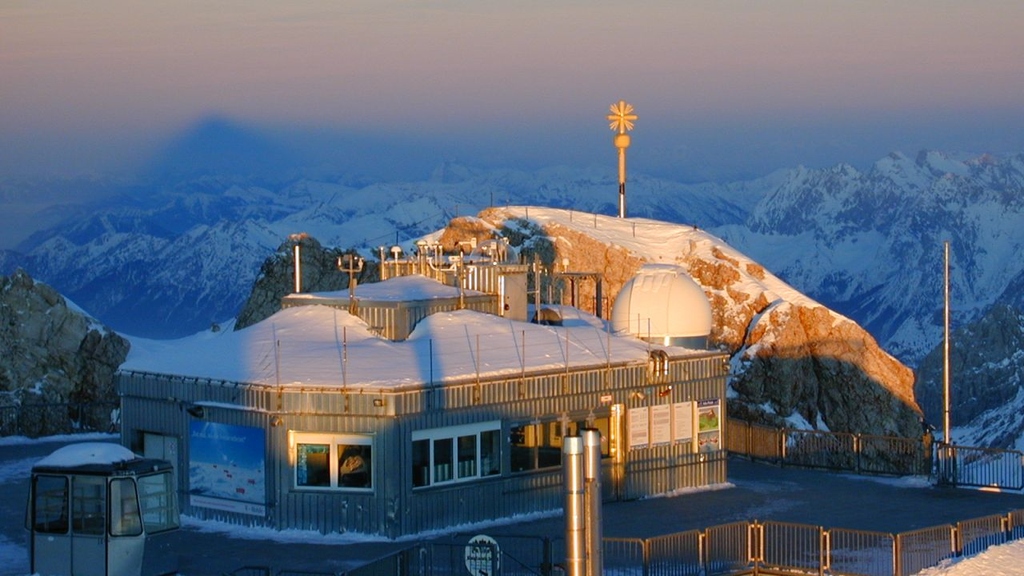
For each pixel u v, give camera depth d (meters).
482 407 48.78
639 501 54.25
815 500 55.41
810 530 48.53
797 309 85.75
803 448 77.94
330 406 46.41
